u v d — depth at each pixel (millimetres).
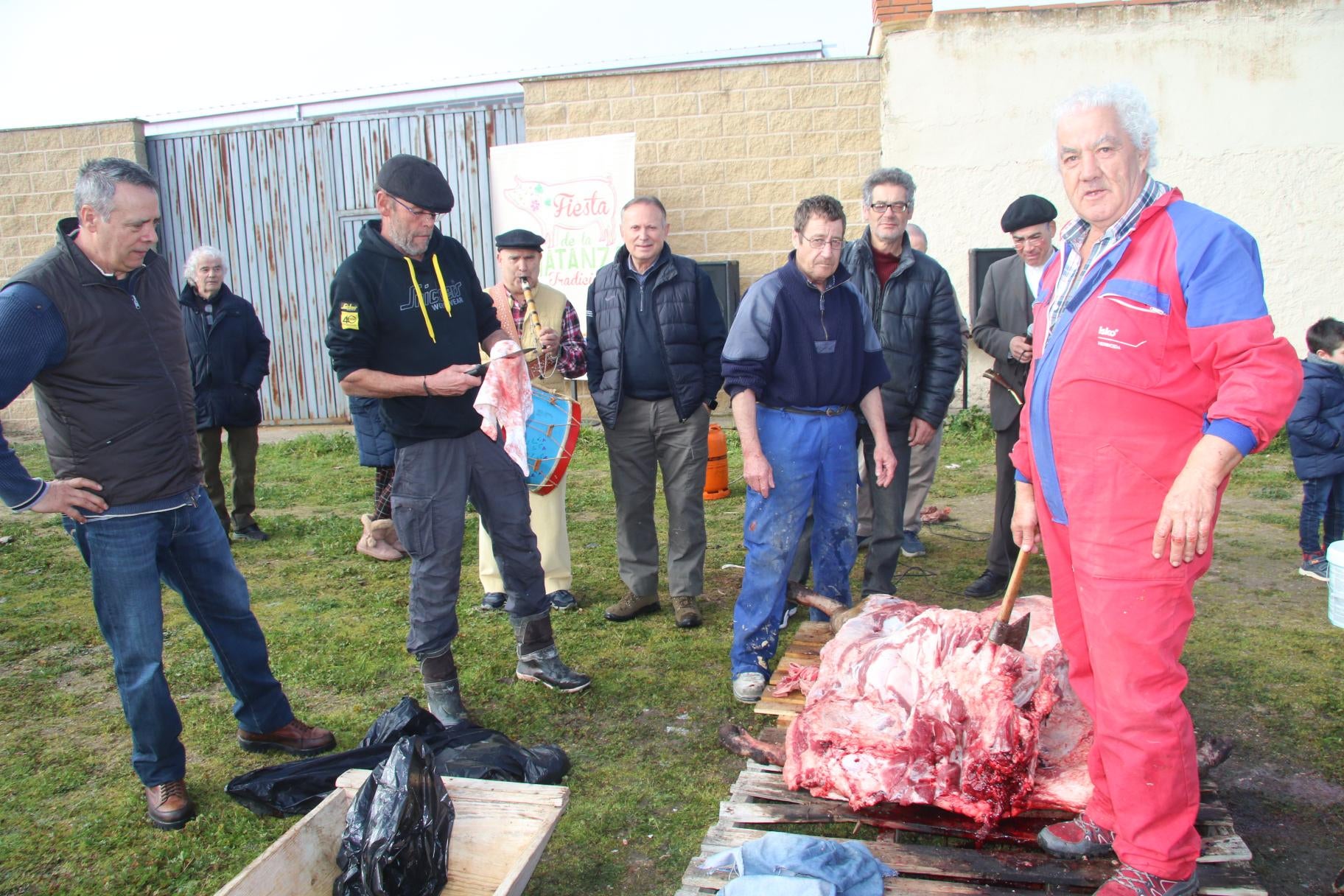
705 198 10602
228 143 11914
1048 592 5473
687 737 3951
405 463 3855
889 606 3990
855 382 4227
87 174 3074
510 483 4121
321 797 3449
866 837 3137
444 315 3920
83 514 3203
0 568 6789
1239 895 2711
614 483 5258
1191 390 2504
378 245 3801
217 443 7016
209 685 4625
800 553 5270
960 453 9414
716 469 7992
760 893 2602
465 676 4570
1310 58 9469
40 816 3498
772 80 10305
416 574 3945
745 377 4082
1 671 4887
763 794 3340
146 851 3268
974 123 9992
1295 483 7938
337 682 4602
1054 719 3412
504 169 10852
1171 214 2527
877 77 10133
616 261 5094
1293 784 3480
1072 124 2576
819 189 10398
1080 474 2627
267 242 12062
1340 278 9781
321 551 6883
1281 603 5250
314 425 12297
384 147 11578
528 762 3590
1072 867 2879
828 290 4164
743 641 4254
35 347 3014
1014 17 9773
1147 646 2533
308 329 12148
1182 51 9602
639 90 10539
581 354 5363
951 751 3115
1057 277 2885
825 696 3523
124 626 3326
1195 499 2342
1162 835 2582
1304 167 9641
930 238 10227
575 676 4375
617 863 3141
